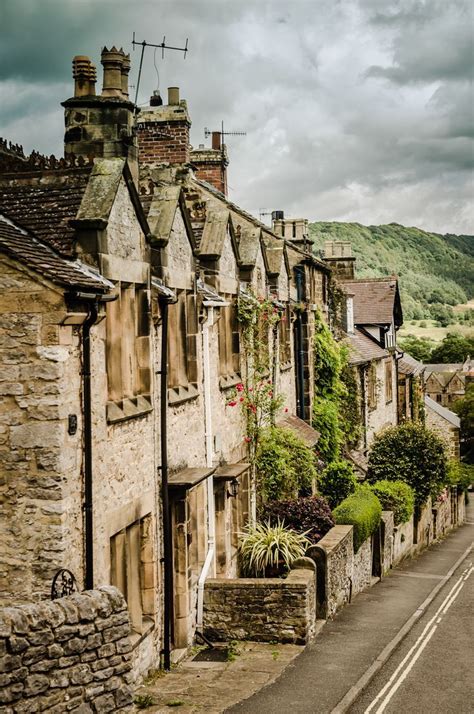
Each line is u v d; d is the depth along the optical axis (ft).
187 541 42.75
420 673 42.55
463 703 37.78
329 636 49.19
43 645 24.73
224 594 46.24
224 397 53.57
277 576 54.34
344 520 66.33
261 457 62.13
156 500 39.04
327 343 87.51
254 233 61.21
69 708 25.36
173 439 42.42
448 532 136.05
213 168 84.48
